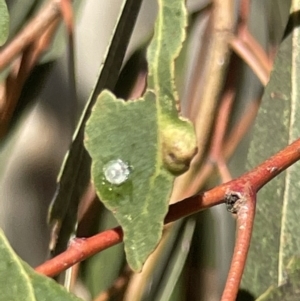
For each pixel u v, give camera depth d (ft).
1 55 0.65
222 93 0.72
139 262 0.46
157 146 0.47
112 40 0.57
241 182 0.47
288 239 0.57
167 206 0.46
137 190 0.46
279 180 0.58
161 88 0.47
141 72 0.70
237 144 0.74
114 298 0.71
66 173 0.56
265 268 0.56
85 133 0.46
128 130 0.47
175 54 0.48
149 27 0.73
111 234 0.47
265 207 0.57
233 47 0.67
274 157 0.48
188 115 0.72
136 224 0.46
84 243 0.47
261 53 0.67
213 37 0.68
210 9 0.72
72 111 0.71
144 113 0.47
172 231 0.74
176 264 0.74
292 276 0.51
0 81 0.72
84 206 0.70
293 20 0.60
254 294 0.56
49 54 0.73
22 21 0.72
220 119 0.72
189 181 0.70
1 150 0.82
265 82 0.66
